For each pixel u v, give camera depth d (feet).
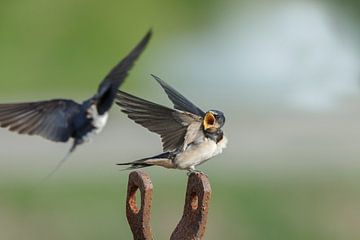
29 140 61.52
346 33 95.35
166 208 46.01
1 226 44.96
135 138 61.93
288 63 91.71
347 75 85.05
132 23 102.37
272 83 91.61
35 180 50.78
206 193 16.30
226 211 46.21
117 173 52.85
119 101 18.40
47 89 95.66
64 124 16.66
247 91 93.66
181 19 108.06
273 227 46.06
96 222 45.03
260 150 59.21
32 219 45.39
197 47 105.50
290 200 48.01
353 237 46.11
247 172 52.70
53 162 55.67
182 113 19.67
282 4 103.55
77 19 99.50
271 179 51.34
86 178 51.60
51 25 98.63
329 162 55.77
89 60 98.32
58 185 49.88
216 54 103.19
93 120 16.67
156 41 104.94
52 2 99.40
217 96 92.12
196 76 100.89
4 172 53.01
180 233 16.65
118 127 64.23
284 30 98.63
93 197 47.24
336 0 100.78
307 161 55.98
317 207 47.67
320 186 50.42
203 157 20.16
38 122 16.62
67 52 97.86
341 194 49.47
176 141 19.93
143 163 20.27
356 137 63.21
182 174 50.57
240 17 107.34
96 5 100.37
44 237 44.83
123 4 102.58
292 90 85.25
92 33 99.19
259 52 98.43
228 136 64.28
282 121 70.95
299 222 46.29
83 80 97.35
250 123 70.13
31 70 96.07
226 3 110.73
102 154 57.98
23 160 56.29
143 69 98.89
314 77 85.61
